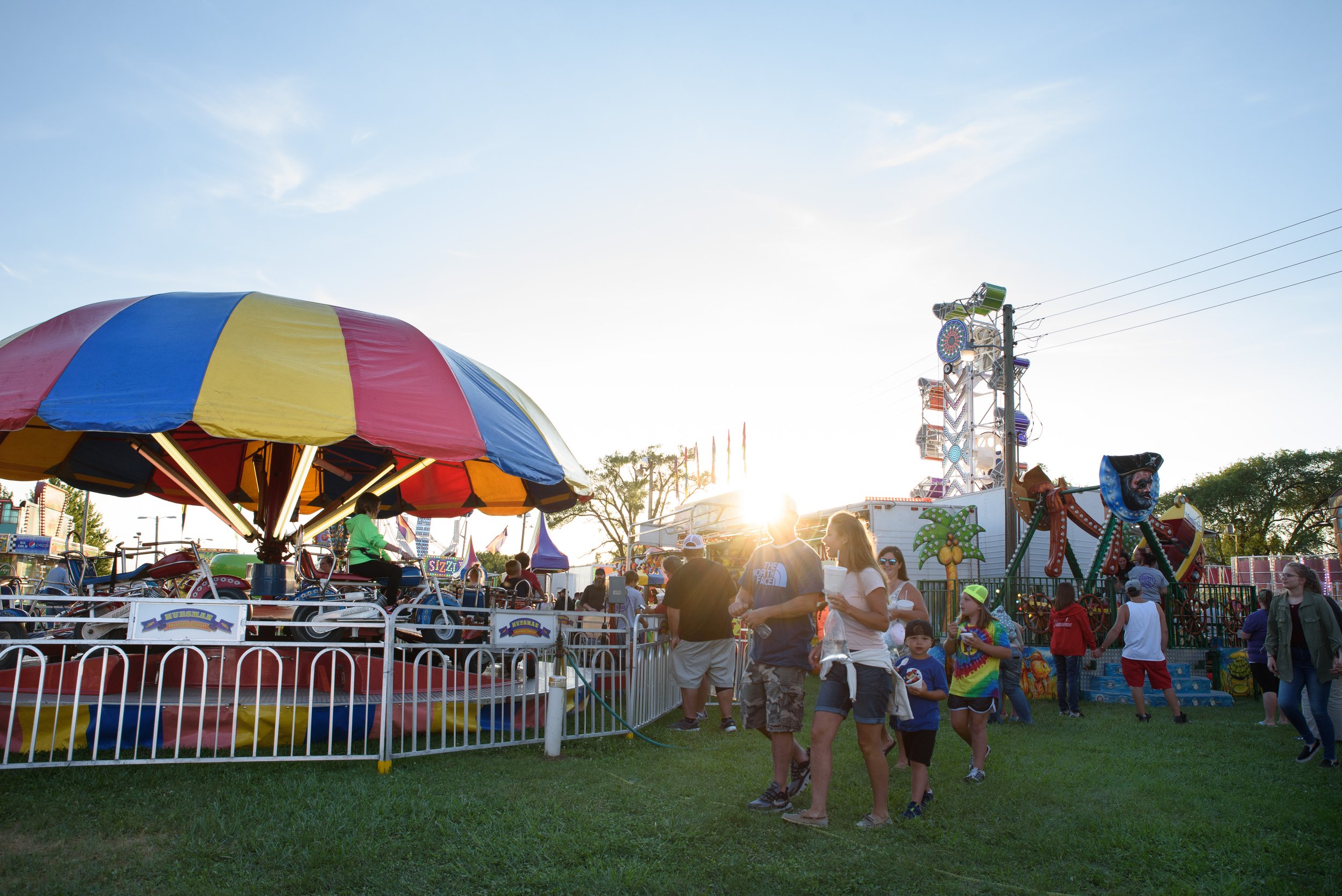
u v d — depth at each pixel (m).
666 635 8.98
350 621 6.22
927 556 14.48
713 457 39.56
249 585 7.91
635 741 7.27
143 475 11.54
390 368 7.74
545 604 10.65
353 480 9.80
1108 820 5.06
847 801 5.34
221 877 3.84
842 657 4.81
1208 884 4.05
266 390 6.86
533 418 9.44
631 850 4.35
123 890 3.67
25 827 4.46
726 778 5.83
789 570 5.10
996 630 6.14
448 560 17.05
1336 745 7.58
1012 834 4.79
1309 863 4.37
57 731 6.00
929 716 5.12
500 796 5.23
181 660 7.11
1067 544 14.00
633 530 46.75
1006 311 19.62
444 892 3.78
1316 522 47.16
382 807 4.83
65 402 6.45
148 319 7.31
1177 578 14.55
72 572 8.09
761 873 4.05
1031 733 8.62
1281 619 7.23
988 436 34.53
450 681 7.62
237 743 6.30
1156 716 10.23
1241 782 6.19
